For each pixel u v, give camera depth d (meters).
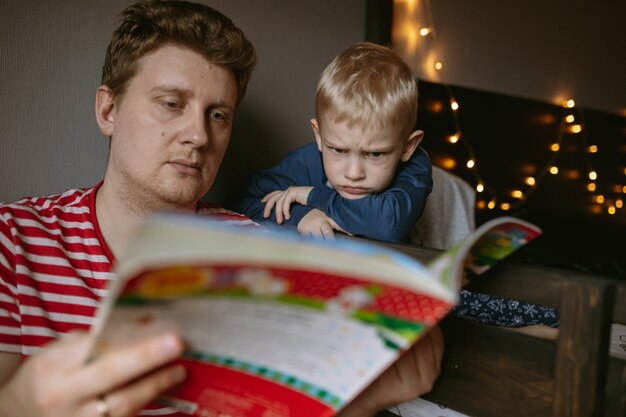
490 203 2.51
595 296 0.59
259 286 0.42
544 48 2.75
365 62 1.22
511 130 2.57
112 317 0.41
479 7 2.38
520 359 0.68
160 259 0.38
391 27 1.89
